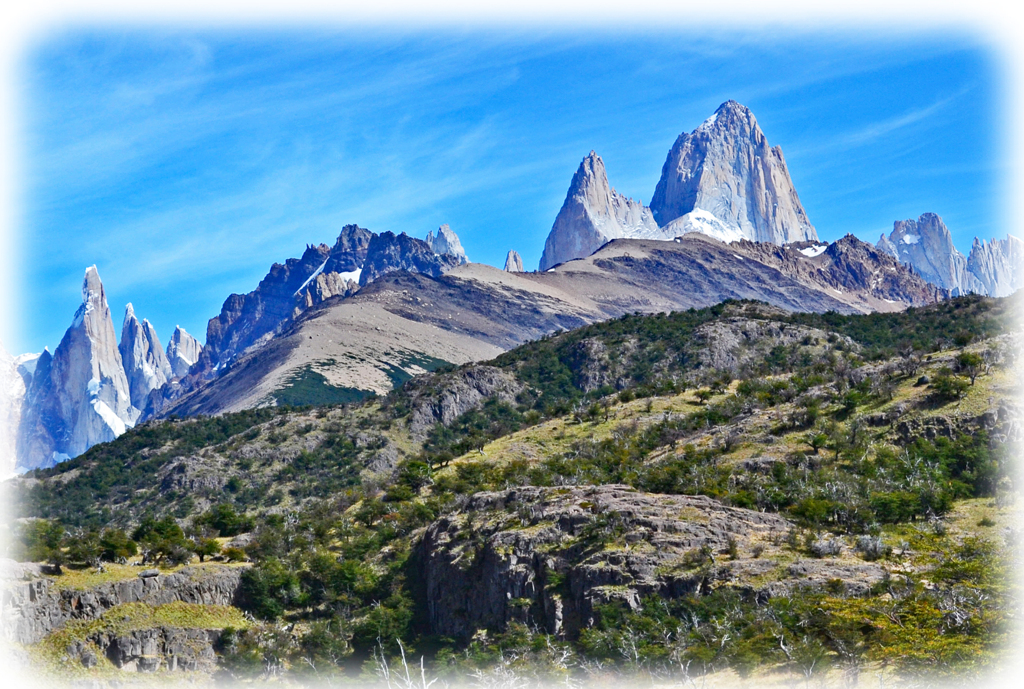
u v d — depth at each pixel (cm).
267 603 15050
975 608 10088
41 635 13375
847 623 10262
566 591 13238
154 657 13562
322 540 18212
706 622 11469
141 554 16100
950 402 18662
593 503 14600
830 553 12794
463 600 14438
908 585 11206
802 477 16888
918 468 16012
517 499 15988
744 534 13525
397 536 17662
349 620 14950
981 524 13912
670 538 13275
